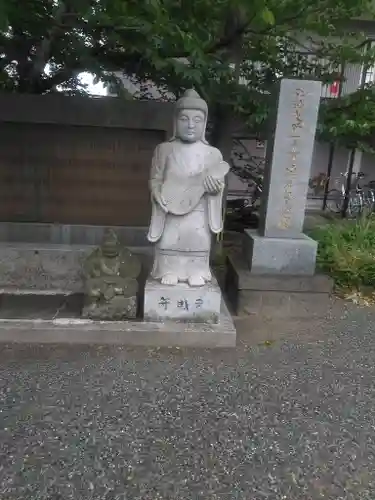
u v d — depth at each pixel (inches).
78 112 196.7
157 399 125.8
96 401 123.5
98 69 233.6
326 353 162.4
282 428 116.3
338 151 520.1
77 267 203.6
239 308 199.0
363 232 261.9
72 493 91.9
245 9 185.6
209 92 231.5
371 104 248.7
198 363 149.0
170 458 103.1
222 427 115.3
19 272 201.8
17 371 138.4
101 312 167.6
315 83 193.5
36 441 106.5
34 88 242.8
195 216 167.6
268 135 212.7
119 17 163.8
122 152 204.8
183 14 173.5
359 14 226.8
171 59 196.7
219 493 93.8
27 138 199.6
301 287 198.4
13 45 226.1
